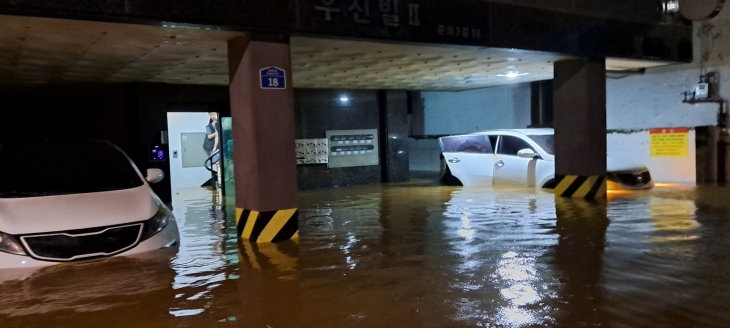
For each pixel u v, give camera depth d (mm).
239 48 6781
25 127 11609
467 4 8055
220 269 5488
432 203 10023
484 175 12602
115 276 5195
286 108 6832
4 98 11469
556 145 10438
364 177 14594
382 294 4594
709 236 6504
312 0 6758
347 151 14281
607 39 9664
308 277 5172
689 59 10852
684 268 5168
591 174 9945
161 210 6531
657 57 10359
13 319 4125
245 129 6812
